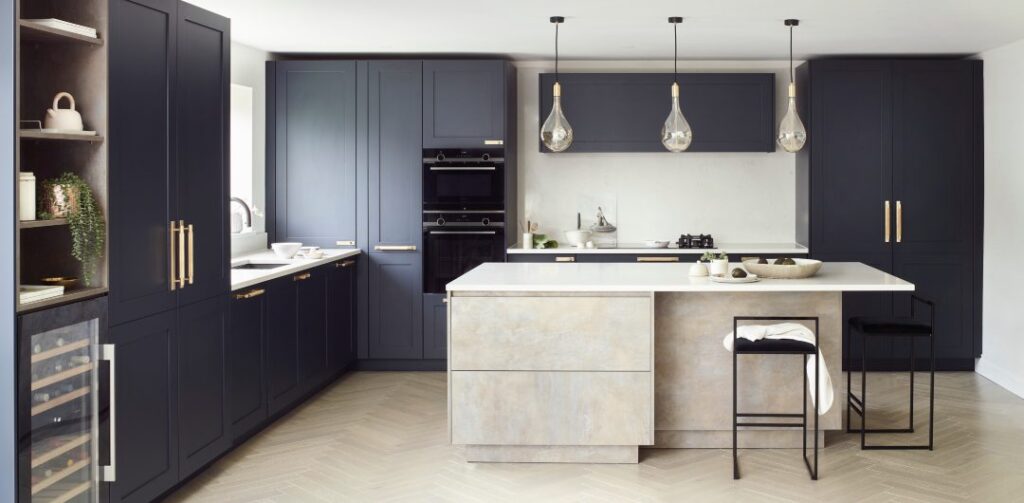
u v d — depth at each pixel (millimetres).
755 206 6828
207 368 3830
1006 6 4688
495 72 6188
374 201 6277
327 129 6281
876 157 6273
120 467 3145
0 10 2596
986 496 3645
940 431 4656
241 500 3615
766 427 4316
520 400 4105
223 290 3963
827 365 4297
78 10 3018
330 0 4523
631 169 6859
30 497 2678
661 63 6645
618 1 4566
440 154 6219
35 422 2693
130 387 3207
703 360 4289
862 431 4316
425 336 6312
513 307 4086
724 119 6445
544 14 4891
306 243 6324
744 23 5152
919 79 6242
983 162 6238
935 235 6266
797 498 3629
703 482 3836
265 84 6293
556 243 6516
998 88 5980
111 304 3066
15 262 2600
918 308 6289
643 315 4051
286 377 4887
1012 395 5555
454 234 6254
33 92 3055
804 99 6410
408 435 4625
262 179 6273
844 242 6309
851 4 4645
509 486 3805
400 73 6230
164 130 3424
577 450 4145
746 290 4137
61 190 2891
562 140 4484
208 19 3777
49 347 2754
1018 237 5688
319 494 3697
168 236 3463
